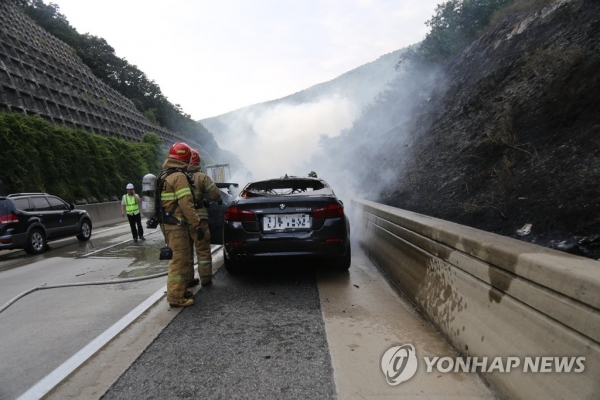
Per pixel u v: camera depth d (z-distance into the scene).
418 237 3.76
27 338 3.47
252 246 4.52
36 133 16.88
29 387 2.53
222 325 3.46
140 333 3.37
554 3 7.55
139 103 60.38
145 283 5.38
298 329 3.27
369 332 3.13
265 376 2.49
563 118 4.62
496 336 2.17
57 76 32.19
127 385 2.46
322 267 5.63
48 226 9.80
